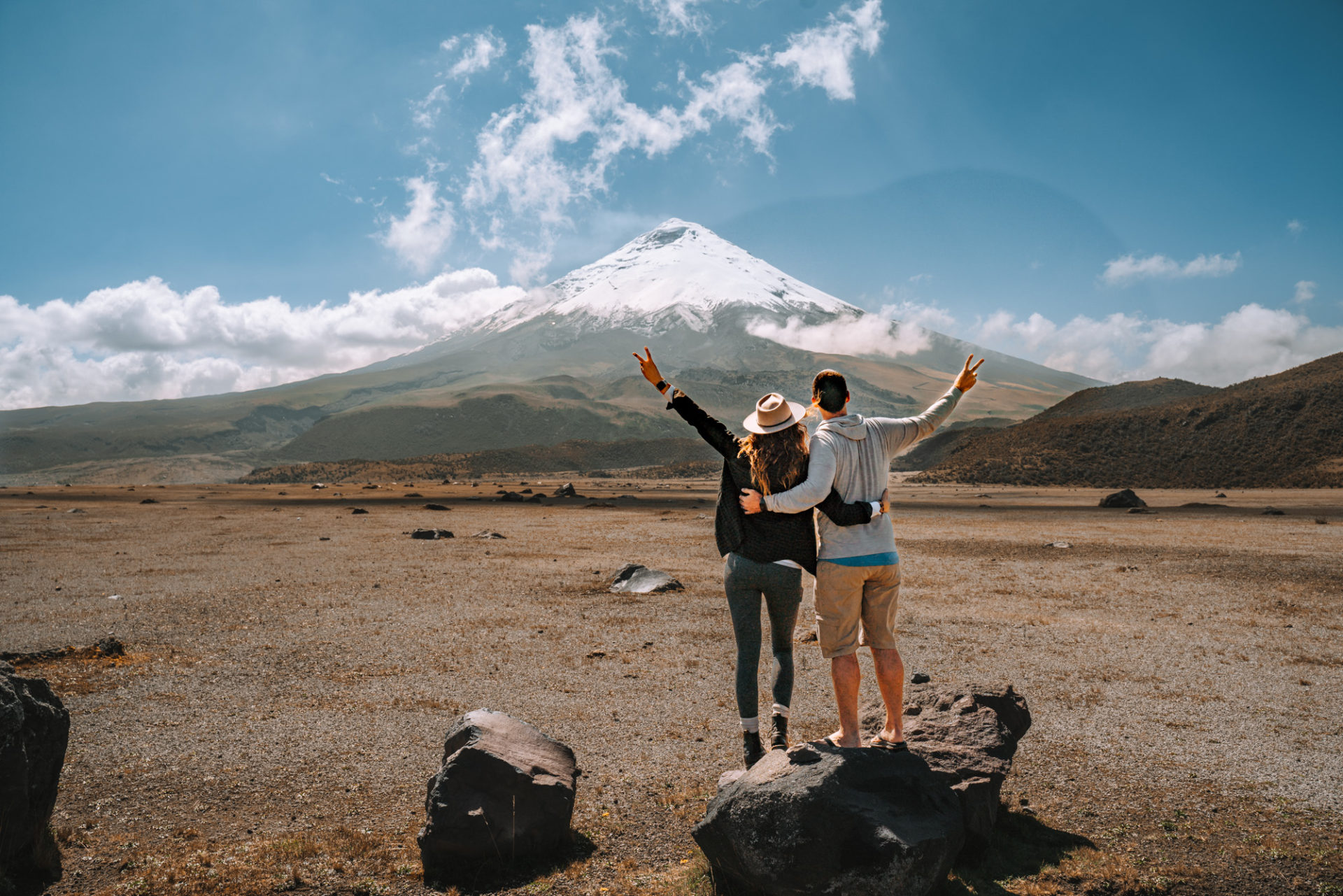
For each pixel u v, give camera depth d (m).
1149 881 3.64
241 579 15.53
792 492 3.50
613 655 8.84
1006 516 38.53
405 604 12.51
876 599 3.81
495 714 4.56
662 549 22.30
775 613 3.81
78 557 19.72
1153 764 5.26
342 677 7.82
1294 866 3.81
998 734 4.41
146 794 4.84
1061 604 12.60
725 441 3.79
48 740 4.00
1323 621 10.94
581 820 4.43
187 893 3.56
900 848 3.07
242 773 5.20
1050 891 3.59
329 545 23.58
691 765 5.29
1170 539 24.59
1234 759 5.36
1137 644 9.39
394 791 4.90
